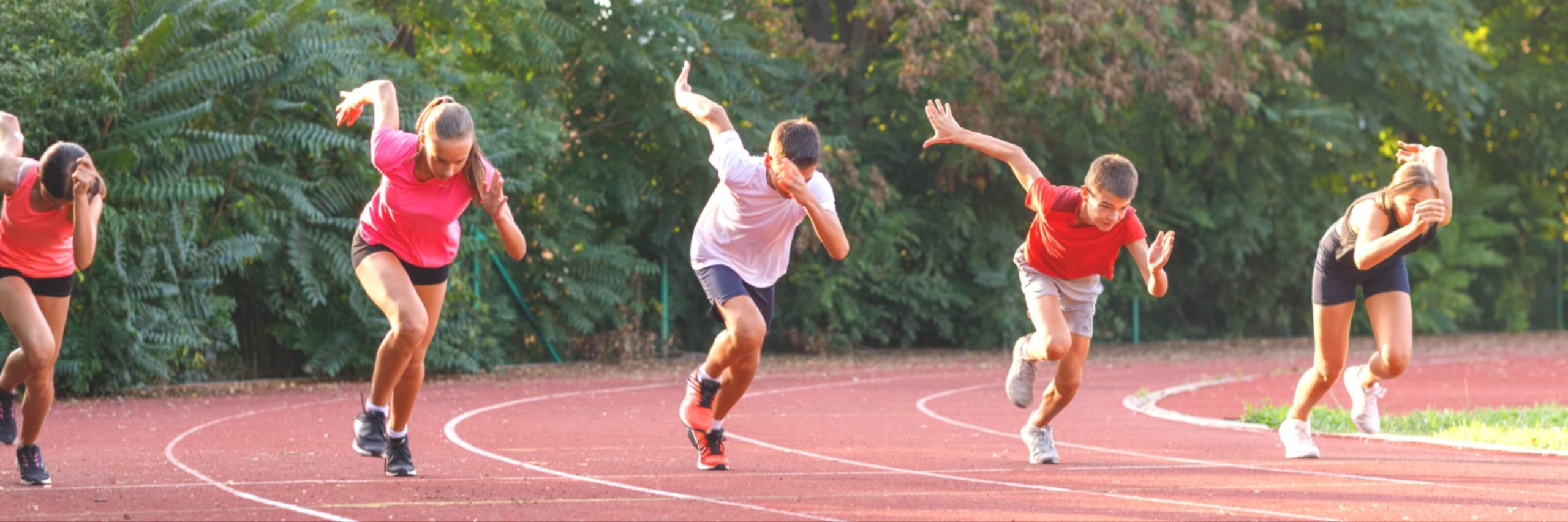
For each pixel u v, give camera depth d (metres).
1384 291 14.09
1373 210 13.47
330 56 27.80
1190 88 43.59
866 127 47.12
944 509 10.51
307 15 27.75
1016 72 42.88
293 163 29.17
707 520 9.84
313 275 29.22
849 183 41.69
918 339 49.84
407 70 30.59
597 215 41.69
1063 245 12.78
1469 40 62.72
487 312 34.09
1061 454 15.14
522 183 33.16
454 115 10.62
